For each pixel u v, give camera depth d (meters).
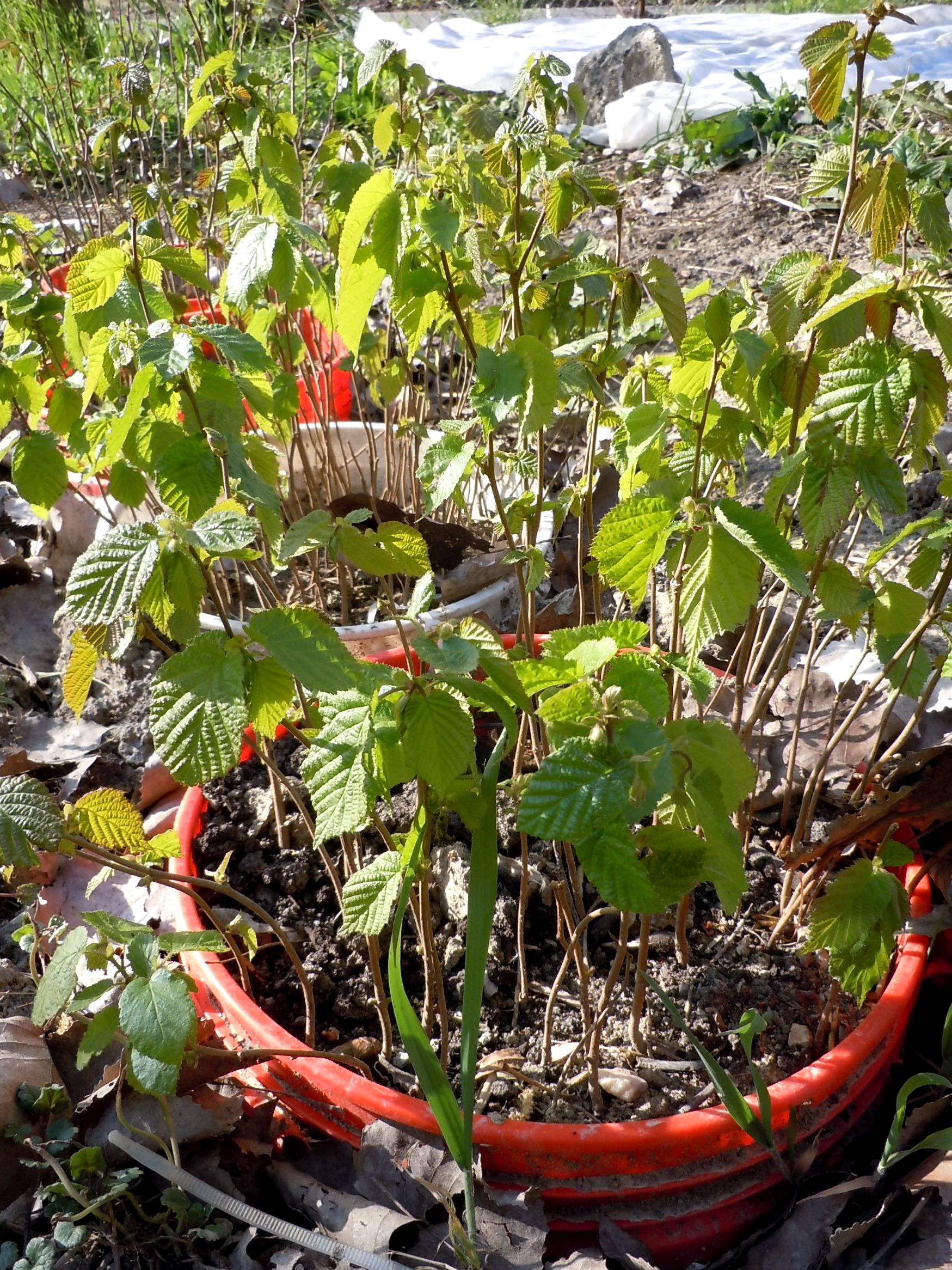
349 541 1.41
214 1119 1.66
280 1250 1.58
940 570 1.94
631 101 6.57
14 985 2.03
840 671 2.42
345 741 1.34
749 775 1.33
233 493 1.50
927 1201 1.63
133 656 2.73
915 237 4.11
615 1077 1.68
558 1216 1.56
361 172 2.05
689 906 1.83
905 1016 1.75
